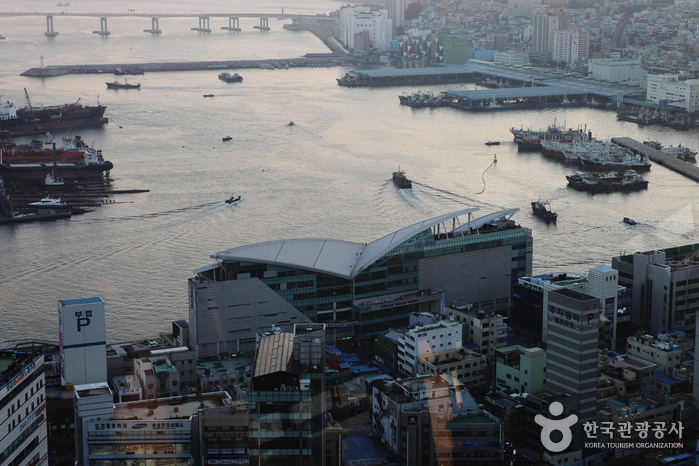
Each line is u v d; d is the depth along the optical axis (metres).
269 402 195.38
